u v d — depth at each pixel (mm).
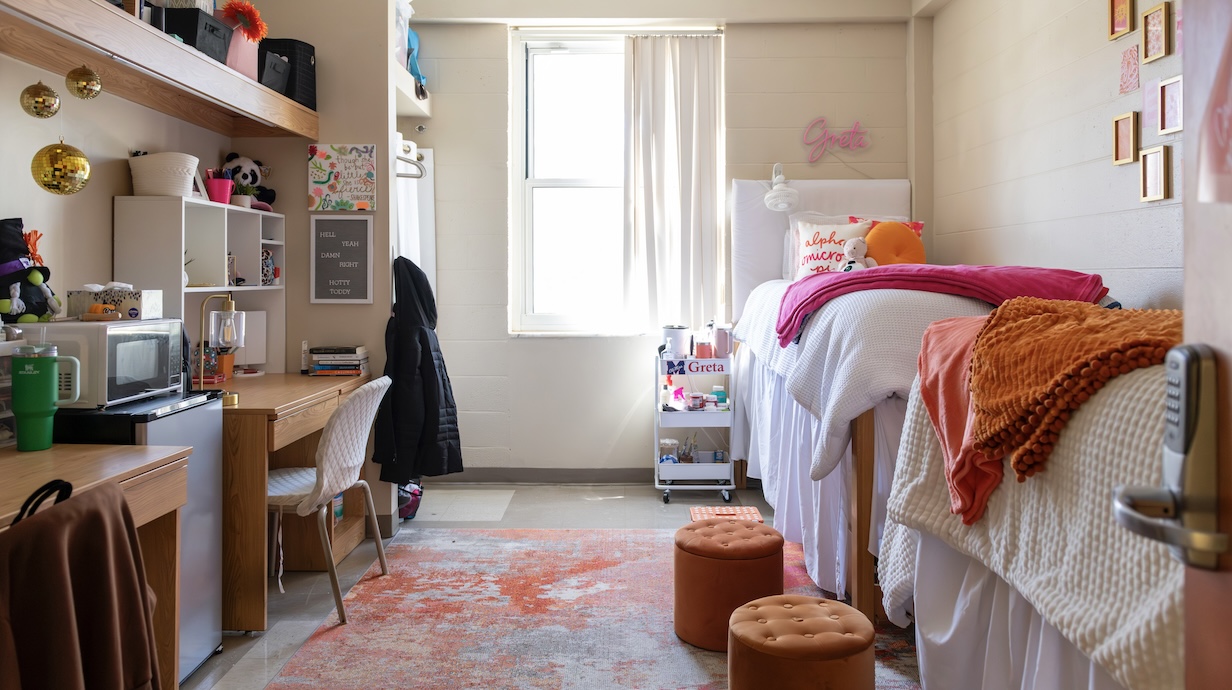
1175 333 1526
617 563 3611
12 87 2592
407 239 4809
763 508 4582
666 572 3496
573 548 3824
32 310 2545
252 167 3848
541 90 5219
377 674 2578
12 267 2469
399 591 3285
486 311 5109
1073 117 3609
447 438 4027
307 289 4012
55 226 2799
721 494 4859
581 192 5242
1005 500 1758
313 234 3988
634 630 2902
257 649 2764
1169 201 3033
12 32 2307
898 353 2648
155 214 3098
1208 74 689
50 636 1254
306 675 2574
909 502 2061
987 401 1759
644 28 5098
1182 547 686
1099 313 1889
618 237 5262
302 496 3004
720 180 5160
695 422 4781
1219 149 671
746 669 2105
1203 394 692
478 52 5047
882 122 5078
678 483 5031
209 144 3787
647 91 5098
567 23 5027
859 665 2059
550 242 5258
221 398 2770
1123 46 3270
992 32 4285
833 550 3033
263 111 3369
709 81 5105
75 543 1346
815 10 4941
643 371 5113
